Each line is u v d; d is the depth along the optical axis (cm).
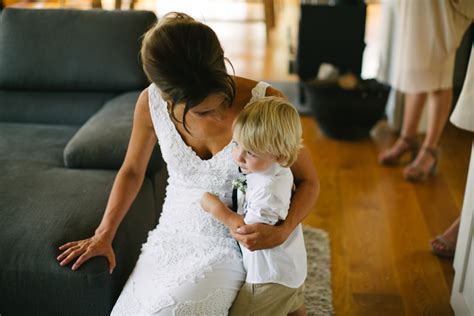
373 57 468
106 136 208
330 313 195
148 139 167
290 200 153
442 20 263
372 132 351
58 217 170
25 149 221
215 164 155
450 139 336
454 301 196
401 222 254
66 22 254
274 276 148
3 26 257
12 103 255
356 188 284
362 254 232
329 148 329
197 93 127
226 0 674
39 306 159
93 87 255
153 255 159
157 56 127
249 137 138
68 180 193
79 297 156
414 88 278
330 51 369
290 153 141
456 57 359
